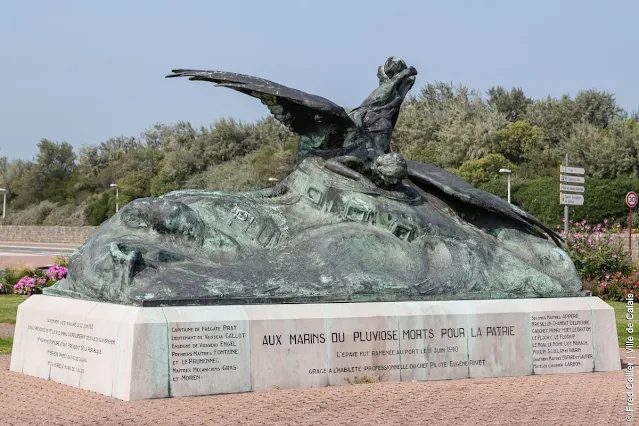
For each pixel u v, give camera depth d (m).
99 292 9.78
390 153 11.53
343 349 9.62
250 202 11.35
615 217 40.75
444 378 10.06
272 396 8.83
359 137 12.09
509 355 10.43
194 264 10.02
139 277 9.53
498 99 63.03
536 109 58.75
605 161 47.22
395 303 10.08
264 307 9.46
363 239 10.59
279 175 52.44
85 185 69.06
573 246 24.73
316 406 8.28
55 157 73.19
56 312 10.09
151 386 8.71
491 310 10.39
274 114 11.84
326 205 11.31
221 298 9.41
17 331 10.88
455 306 10.28
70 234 57.44
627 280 23.81
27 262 32.16
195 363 8.93
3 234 61.81
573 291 11.20
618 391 9.32
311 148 12.02
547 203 42.22
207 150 59.94
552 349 10.68
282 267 10.23
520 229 12.08
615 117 52.59
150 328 8.77
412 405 8.36
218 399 8.68
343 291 10.01
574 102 58.09
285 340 9.36
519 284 10.93
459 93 60.25
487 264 10.98
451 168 53.78
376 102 12.78
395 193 11.52
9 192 74.38
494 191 45.19
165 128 68.44
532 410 8.20
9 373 10.58
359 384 9.56
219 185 54.41
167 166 59.84
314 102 11.42
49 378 10.06
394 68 12.85
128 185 62.12
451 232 11.36
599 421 7.74
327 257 10.36
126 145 72.25
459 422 7.61
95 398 8.77
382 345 9.81
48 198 71.88
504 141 53.69
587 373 10.74
